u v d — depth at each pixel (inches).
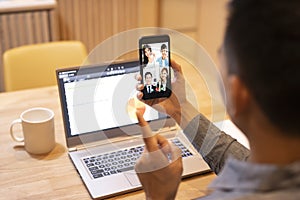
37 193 42.3
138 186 43.0
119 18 114.2
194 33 126.2
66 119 48.0
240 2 22.8
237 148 42.8
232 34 22.8
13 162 47.0
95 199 41.7
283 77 21.1
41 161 47.3
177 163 38.6
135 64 47.8
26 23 102.0
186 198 42.1
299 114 21.5
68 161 47.4
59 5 105.9
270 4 21.7
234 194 24.0
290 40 21.0
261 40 21.5
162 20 122.0
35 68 74.9
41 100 61.0
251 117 23.7
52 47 75.5
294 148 22.9
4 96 61.7
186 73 53.3
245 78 22.4
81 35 111.7
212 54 116.8
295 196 22.0
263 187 23.0
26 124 47.3
